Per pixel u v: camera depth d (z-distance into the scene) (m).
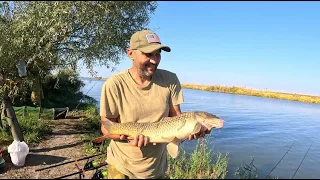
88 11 2.30
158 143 1.12
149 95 1.13
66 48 2.97
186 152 2.03
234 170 1.72
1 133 2.51
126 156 1.14
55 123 3.39
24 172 1.85
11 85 2.79
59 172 1.85
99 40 2.71
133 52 1.10
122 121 1.14
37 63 2.95
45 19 2.31
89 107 4.62
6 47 2.47
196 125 1.04
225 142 2.38
